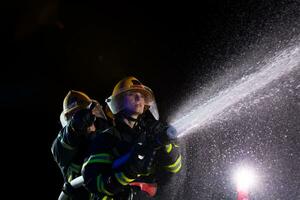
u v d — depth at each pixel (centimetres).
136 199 365
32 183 895
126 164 324
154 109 390
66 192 399
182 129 371
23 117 1123
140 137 348
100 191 338
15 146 1009
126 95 372
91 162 345
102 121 432
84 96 495
